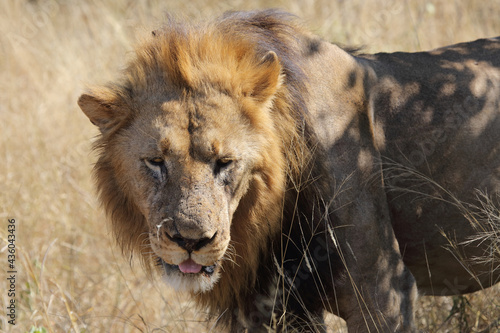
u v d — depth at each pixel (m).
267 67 5.96
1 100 12.76
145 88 5.91
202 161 5.62
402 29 13.34
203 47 5.97
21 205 10.19
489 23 13.52
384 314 6.13
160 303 8.52
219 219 5.53
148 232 6.14
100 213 10.02
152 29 6.55
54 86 12.70
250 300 6.58
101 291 8.81
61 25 15.54
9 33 14.73
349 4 14.48
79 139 11.46
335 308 6.50
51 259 9.38
